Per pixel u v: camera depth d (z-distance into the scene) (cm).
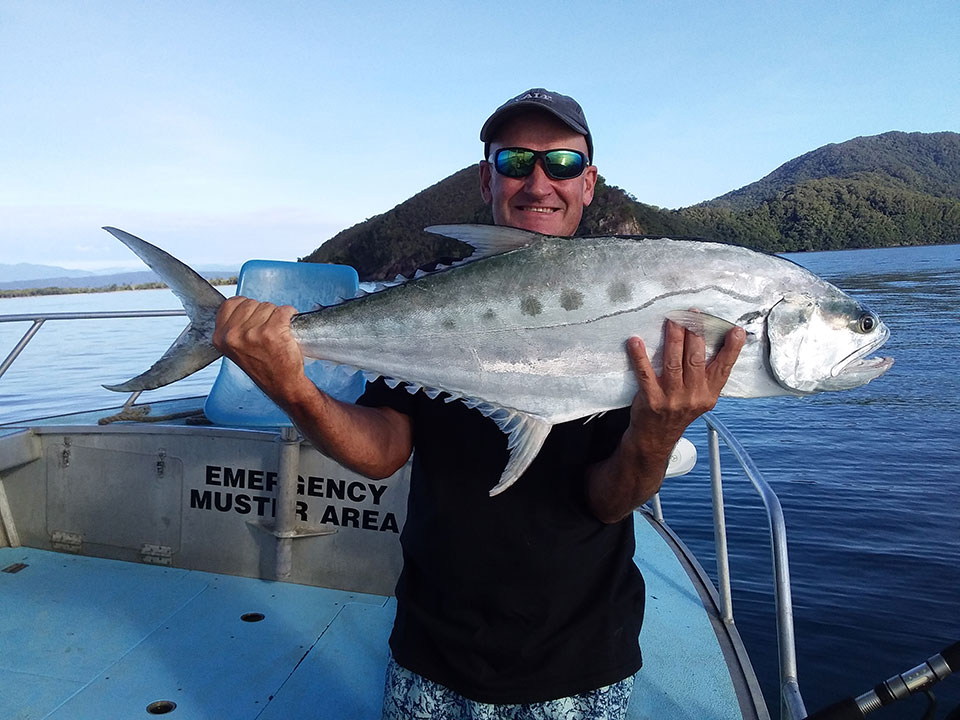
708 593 315
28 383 1611
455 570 157
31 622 284
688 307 174
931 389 1975
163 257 200
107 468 336
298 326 193
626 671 156
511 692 152
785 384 178
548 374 174
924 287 4878
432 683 158
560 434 170
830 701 474
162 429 327
